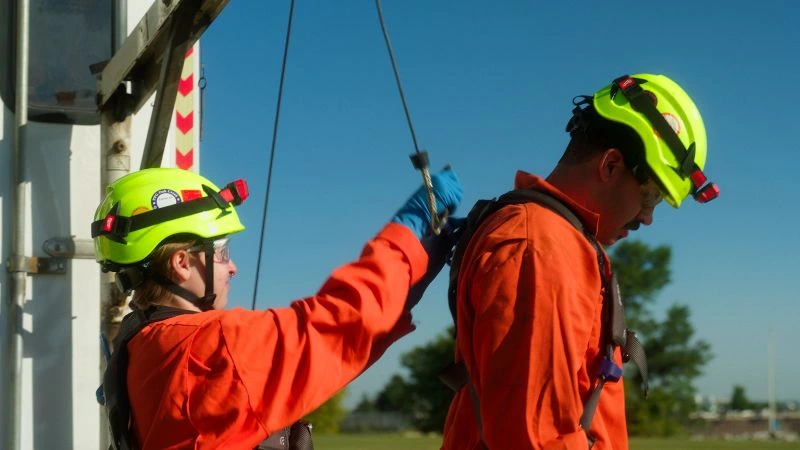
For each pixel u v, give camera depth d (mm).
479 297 2389
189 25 3490
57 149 3961
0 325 3789
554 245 2391
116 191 2951
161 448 2494
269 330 2518
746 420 65438
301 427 2967
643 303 63438
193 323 2566
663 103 2648
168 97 3627
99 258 2973
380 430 62531
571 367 2320
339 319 2494
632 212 2643
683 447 25156
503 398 2316
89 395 3885
